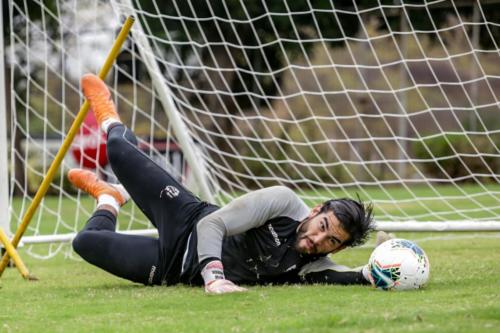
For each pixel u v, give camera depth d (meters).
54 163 15.35
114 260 14.41
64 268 19.16
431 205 32.22
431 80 80.12
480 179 48.28
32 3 45.06
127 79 52.38
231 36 44.88
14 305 12.67
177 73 48.84
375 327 9.67
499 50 21.08
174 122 20.55
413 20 42.62
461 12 42.16
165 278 14.31
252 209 13.25
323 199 26.02
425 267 12.78
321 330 9.52
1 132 19.19
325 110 82.25
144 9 42.84
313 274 13.78
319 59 81.38
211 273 12.88
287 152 51.47
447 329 9.30
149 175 14.64
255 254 13.71
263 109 60.00
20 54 48.44
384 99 79.56
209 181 25.09
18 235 16.02
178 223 14.20
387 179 54.78
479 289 12.77
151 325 10.30
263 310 11.09
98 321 10.83
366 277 13.44
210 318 10.66
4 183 19.30
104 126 15.71
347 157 75.44
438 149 50.72
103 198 15.62
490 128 59.03
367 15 43.84
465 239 22.97
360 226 13.09
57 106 66.44
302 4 41.62
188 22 43.94
